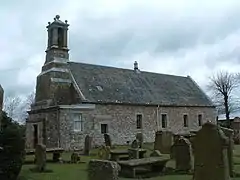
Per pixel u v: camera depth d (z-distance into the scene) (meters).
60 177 12.43
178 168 13.46
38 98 30.95
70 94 29.62
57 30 31.12
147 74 39.09
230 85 54.53
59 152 18.02
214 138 8.93
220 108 54.91
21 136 11.23
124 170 12.62
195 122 37.22
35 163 15.59
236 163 15.29
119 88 32.69
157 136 21.50
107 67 35.56
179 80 42.06
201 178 9.08
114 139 29.33
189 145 13.17
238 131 30.14
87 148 22.05
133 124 31.23
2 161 10.56
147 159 13.48
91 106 28.22
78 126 27.22
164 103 34.34
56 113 26.56
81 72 31.73
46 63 31.06
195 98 39.19
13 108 57.62
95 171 8.65
